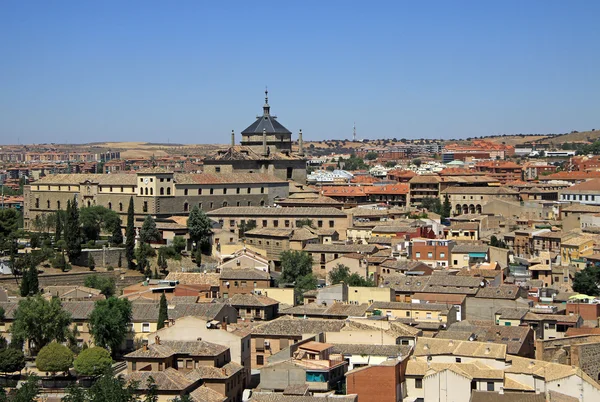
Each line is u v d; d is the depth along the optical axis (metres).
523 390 198.38
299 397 191.75
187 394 192.62
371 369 199.50
